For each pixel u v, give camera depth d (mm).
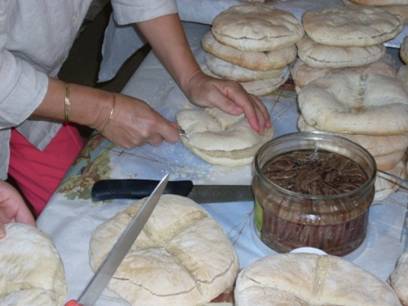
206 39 1324
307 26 1230
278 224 869
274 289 742
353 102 1059
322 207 835
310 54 1205
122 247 799
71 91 1071
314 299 739
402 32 1376
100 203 987
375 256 887
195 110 1185
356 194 837
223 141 1077
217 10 1493
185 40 1304
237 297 743
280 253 862
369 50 1201
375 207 975
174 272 810
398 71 1240
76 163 1078
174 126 1134
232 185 1017
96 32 3160
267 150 914
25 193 1419
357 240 881
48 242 857
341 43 1188
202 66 1373
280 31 1225
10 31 1150
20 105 1035
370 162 875
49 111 1074
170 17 1298
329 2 1492
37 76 1042
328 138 933
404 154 1040
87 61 2977
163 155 1106
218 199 995
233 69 1278
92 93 1090
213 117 1170
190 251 846
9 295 778
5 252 835
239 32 1223
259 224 910
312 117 1010
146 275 802
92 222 950
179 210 919
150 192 992
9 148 1364
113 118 1098
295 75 1229
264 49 1227
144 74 1359
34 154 1421
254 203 963
